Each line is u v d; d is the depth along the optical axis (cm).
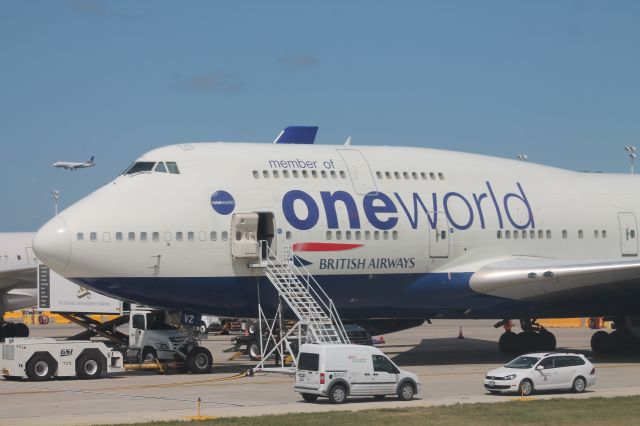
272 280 10850
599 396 8662
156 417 7375
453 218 11944
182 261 10769
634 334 13400
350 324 14675
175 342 11288
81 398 8700
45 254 10550
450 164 12400
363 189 11619
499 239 12162
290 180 11350
